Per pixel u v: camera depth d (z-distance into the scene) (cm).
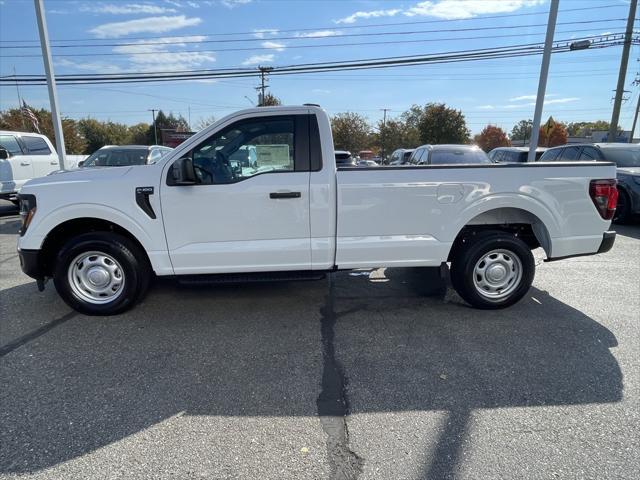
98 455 246
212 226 411
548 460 241
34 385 318
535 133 1101
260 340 392
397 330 413
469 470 234
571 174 439
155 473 232
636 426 270
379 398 303
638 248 759
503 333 405
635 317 444
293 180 409
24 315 445
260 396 305
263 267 424
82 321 431
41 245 413
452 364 349
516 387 315
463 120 5656
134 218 407
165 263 418
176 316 445
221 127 407
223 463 240
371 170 417
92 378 328
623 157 1057
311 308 468
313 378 329
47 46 1150
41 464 238
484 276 450
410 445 254
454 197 426
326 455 246
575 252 453
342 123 6725
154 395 306
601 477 228
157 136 8794
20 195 418
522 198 432
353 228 421
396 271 598
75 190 405
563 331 409
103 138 8050
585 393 307
